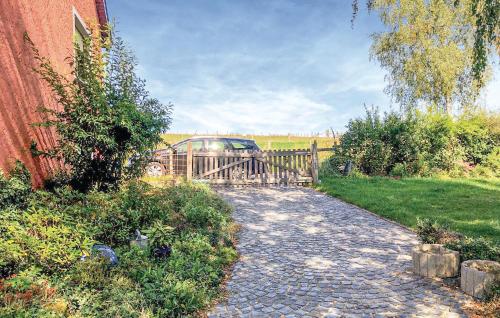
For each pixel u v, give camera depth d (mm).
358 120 17172
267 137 32906
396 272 5652
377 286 5160
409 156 16766
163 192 8594
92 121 6418
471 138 17344
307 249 6898
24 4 6629
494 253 5301
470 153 17609
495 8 7523
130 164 7676
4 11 5832
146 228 6133
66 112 6734
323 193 12789
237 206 10625
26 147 6066
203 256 5898
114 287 4250
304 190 13492
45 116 6824
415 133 16781
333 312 4426
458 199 10789
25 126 6109
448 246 5641
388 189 12594
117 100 7223
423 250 5770
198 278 5070
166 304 4238
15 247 3828
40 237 4516
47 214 4918
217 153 14492
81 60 7086
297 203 11133
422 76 24000
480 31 7848
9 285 3471
